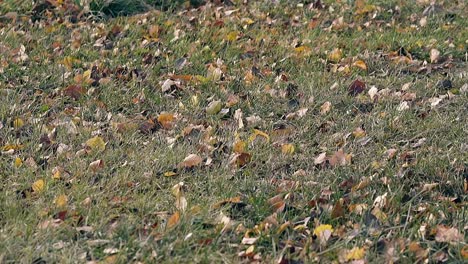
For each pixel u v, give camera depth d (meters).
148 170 6.19
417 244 5.10
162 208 5.62
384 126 7.08
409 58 9.05
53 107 7.46
